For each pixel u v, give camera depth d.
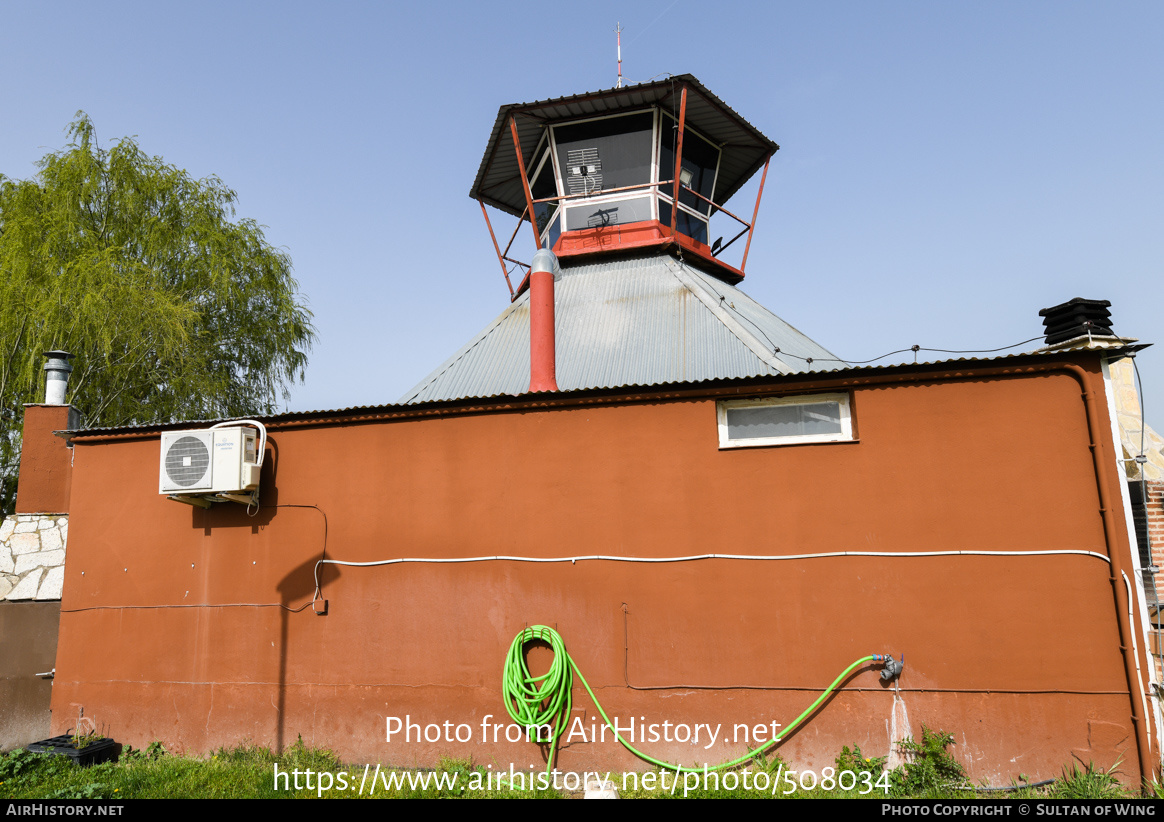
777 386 6.74
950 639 6.09
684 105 12.33
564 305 11.59
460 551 7.21
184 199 17.83
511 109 12.73
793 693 6.30
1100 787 5.38
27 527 8.34
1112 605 5.83
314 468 7.72
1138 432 8.13
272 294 18.80
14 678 7.86
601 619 6.79
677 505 6.82
